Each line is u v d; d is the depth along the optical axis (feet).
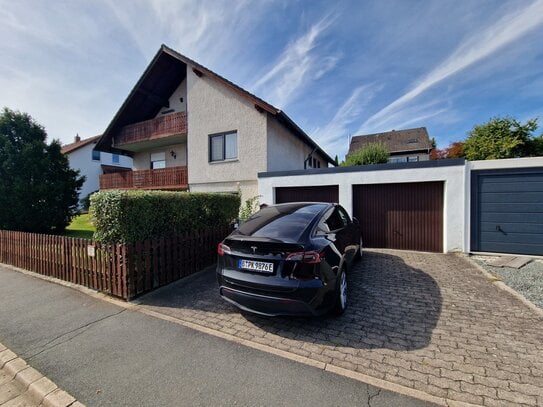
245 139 36.09
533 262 19.17
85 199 74.79
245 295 10.51
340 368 7.97
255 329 10.59
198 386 7.36
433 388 7.00
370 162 62.54
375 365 8.07
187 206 19.30
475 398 6.61
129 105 45.93
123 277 13.93
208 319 11.57
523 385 7.04
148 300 13.83
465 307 12.05
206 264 19.99
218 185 38.42
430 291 14.07
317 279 9.83
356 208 26.32
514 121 40.86
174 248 16.96
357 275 17.02
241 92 35.12
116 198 14.34
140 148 52.01
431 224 23.72
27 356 9.05
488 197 21.45
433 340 9.39
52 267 17.99
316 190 28.37
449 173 22.48
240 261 10.93
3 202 31.53
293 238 10.56
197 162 39.93
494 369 7.73
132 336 10.24
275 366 8.16
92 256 15.40
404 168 23.99
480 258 20.72
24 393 7.63
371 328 10.39
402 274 17.10
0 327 11.14
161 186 43.57
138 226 15.12
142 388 7.36
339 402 6.59
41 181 33.99
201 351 9.11
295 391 7.04
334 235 13.02
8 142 32.17
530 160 20.13
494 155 40.98
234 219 25.64
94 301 13.82
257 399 6.78
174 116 42.27
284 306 9.83
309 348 9.12
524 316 11.08
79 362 8.64
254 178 35.68
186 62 38.68
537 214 20.17
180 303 13.38
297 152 47.06
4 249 22.16
